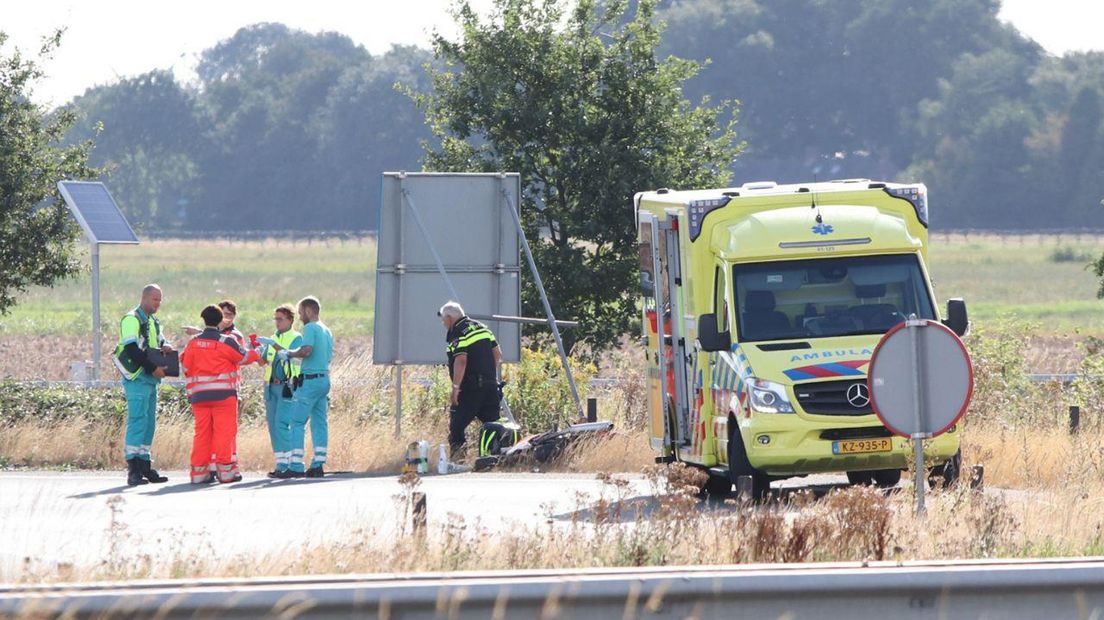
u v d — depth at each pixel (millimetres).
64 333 170250
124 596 24562
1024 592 26734
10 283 93625
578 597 25672
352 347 148625
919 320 40375
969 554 37500
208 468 61500
